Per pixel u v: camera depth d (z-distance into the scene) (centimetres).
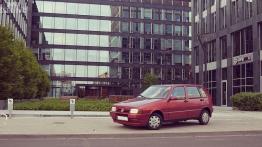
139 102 1416
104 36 8812
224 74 4594
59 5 8688
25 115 2027
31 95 3944
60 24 8662
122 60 8856
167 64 9106
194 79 5556
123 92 8788
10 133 1234
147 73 8456
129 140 1174
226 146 1059
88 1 8800
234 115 2242
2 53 2839
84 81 8631
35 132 1271
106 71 8738
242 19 4156
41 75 5053
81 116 2045
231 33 4394
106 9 8881
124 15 8969
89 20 8781
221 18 4716
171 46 9175
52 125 1509
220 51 4688
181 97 1513
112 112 1448
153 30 9106
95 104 2712
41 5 8625
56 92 8500
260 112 2670
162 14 9188
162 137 1264
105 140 1168
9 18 4606
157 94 1488
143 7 9088
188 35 9300
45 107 2577
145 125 1385
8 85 2852
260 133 1405
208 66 5038
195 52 5609
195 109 1559
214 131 1364
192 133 1331
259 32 3831
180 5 9306
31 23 8512
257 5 3859
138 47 8975
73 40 8675
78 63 8644
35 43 8531
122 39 8900
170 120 1454
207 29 5106
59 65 8575
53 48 8581
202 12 5347
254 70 3828
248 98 2977
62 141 1134
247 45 4050
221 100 4612
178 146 1050
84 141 1138
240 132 1388
